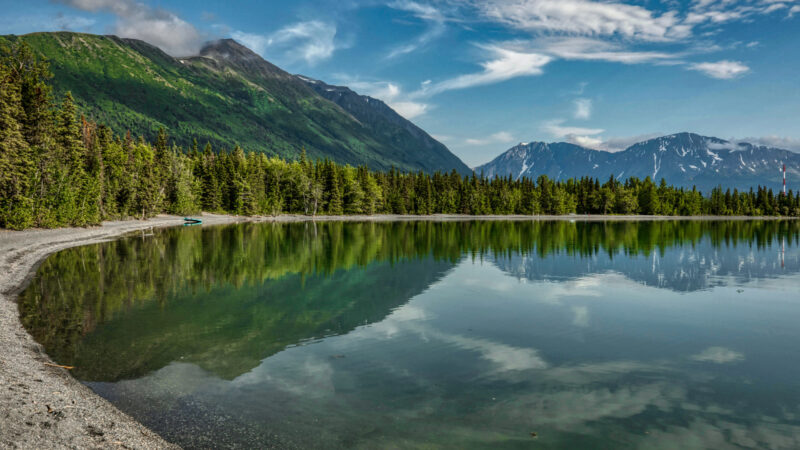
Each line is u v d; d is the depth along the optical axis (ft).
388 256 145.07
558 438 31.55
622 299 81.41
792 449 30.32
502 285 95.09
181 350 51.03
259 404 36.73
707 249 170.71
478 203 588.50
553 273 111.96
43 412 32.37
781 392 40.22
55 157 213.46
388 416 34.73
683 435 32.24
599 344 54.49
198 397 37.93
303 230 271.49
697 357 49.88
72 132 238.07
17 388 36.01
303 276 105.19
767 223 436.35
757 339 57.00
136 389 39.40
